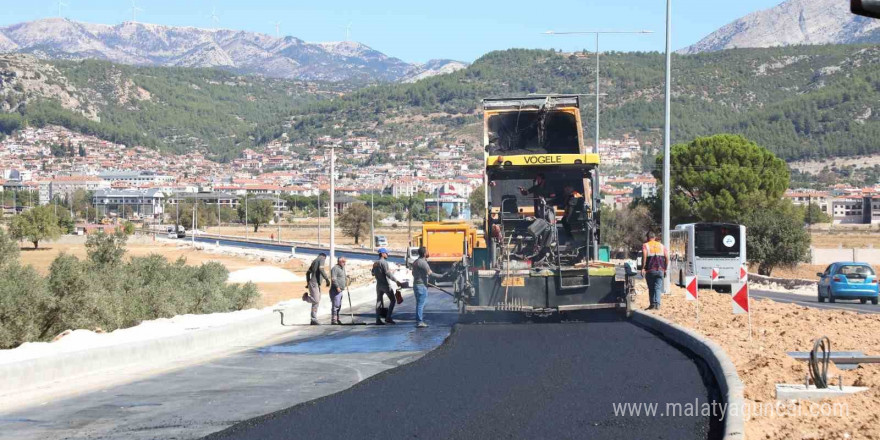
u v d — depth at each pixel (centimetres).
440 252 4266
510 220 2408
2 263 3198
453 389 1365
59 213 17662
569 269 2258
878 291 3562
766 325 1962
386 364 1708
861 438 890
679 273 4103
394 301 2534
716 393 1266
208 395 1406
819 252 7444
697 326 1986
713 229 3862
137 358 1830
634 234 8050
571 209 2406
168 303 3173
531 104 2606
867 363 1421
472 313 2425
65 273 2725
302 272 7356
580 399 1252
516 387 1363
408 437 1054
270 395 1395
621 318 2388
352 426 1121
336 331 2373
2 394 1459
